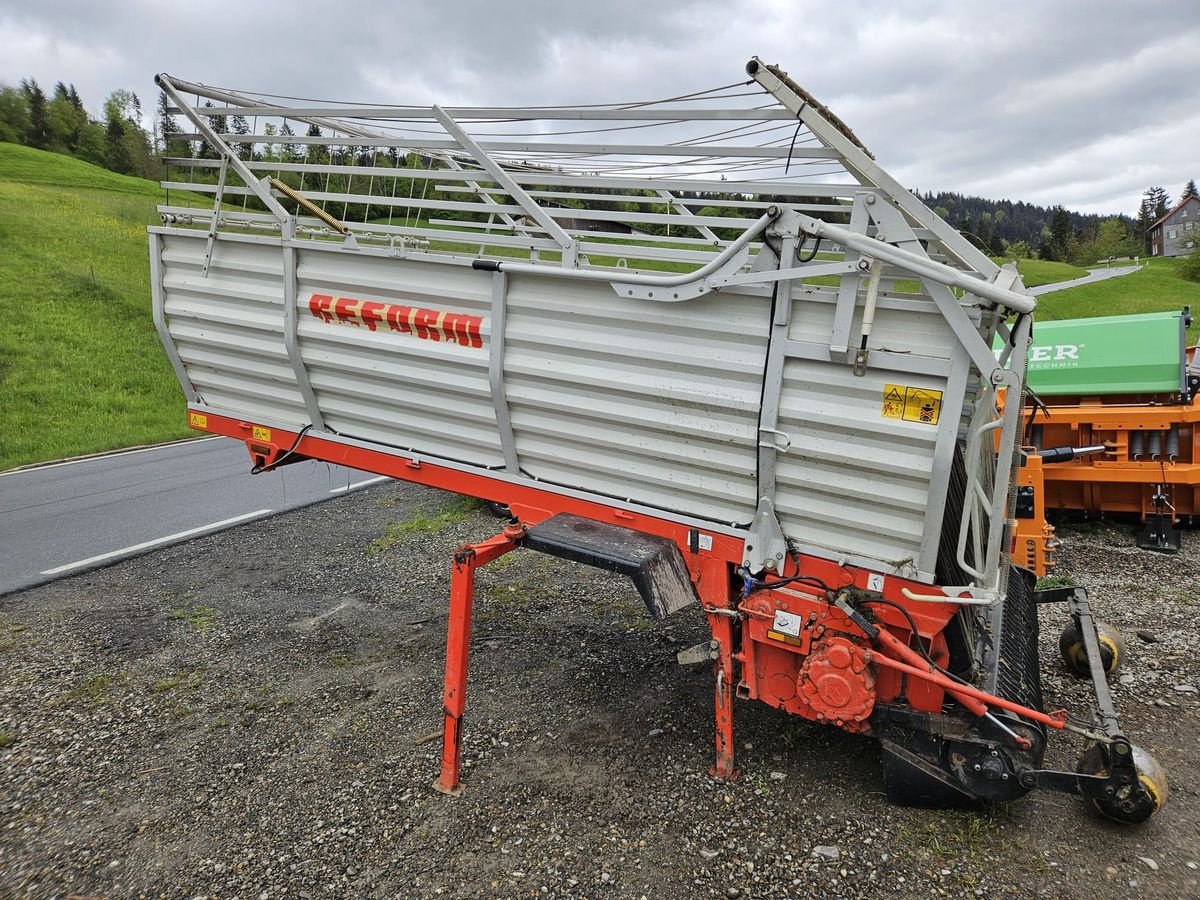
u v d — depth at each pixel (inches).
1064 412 267.4
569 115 130.8
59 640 199.6
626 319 126.3
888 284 108.4
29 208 1095.0
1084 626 149.9
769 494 122.8
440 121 141.9
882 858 115.6
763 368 116.6
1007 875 111.9
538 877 113.4
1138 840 118.3
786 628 126.2
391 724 156.6
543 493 148.3
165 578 245.9
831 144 112.3
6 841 124.6
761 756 141.9
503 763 141.9
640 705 161.8
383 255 147.4
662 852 117.9
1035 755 116.4
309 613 216.1
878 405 110.4
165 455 463.8
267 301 165.3
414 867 116.1
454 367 145.6
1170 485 260.8
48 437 514.9
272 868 117.0
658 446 130.8
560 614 210.8
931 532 111.0
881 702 123.1
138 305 821.2
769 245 112.5
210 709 164.6
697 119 121.8
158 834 125.4
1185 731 149.6
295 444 180.5
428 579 240.2
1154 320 265.7
